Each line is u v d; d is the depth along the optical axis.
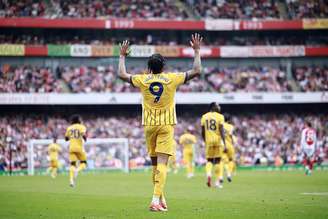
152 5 126.44
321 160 107.19
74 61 120.75
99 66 121.06
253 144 115.00
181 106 121.88
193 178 67.44
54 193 41.75
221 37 128.62
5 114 112.62
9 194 40.81
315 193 38.91
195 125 118.56
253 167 106.12
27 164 100.12
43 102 111.12
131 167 105.69
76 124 53.72
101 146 96.81
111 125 115.44
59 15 120.44
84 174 83.69
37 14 119.00
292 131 118.88
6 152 100.31
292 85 124.06
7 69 115.06
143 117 25.80
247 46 124.31
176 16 125.19
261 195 37.38
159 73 25.80
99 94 113.31
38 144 91.06
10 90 111.62
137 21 119.81
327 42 130.38
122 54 25.97
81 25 117.75
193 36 25.36
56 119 114.50
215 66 126.62
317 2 130.50
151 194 40.00
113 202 32.81
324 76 125.62
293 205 29.53
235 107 123.94
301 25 124.62
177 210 27.05
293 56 126.94
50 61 119.38
